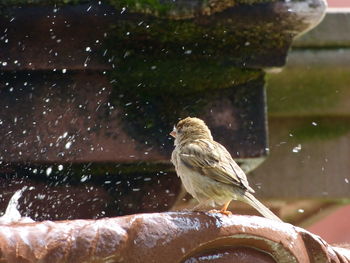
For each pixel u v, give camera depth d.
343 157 12.86
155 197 10.39
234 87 10.41
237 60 10.29
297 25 10.12
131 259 6.14
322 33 12.60
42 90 10.07
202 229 6.38
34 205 10.13
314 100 12.73
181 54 10.20
